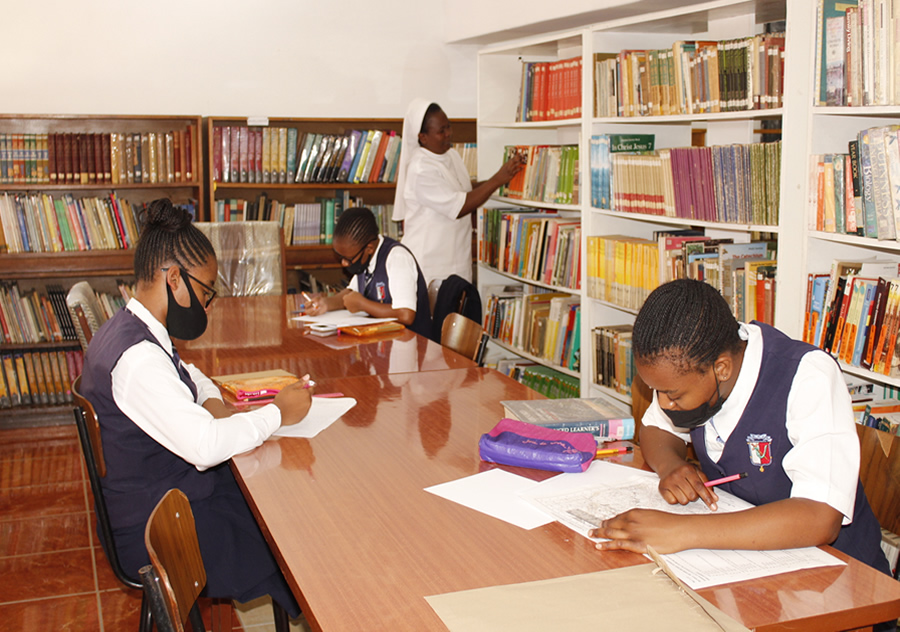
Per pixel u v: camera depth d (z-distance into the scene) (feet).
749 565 3.69
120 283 15.37
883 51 7.06
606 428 5.49
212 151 15.12
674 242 10.14
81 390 5.95
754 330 4.61
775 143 8.39
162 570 3.34
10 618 8.29
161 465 5.81
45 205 14.48
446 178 13.73
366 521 4.25
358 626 3.21
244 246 13.26
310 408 6.32
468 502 4.49
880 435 5.17
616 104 11.37
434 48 17.39
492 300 15.40
